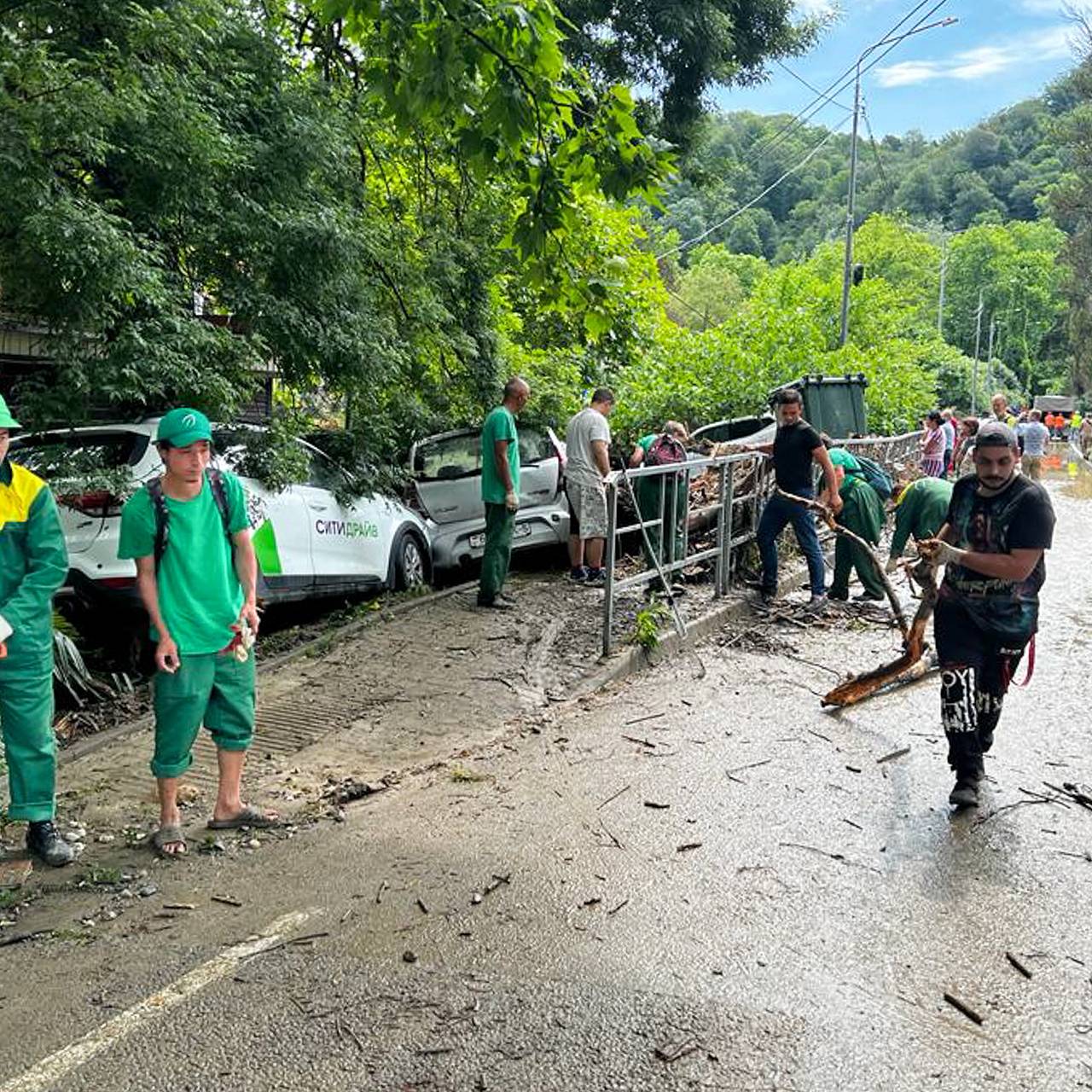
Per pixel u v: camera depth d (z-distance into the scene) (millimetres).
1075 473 31422
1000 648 4980
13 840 4477
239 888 4055
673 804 4887
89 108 6211
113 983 3383
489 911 3840
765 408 18750
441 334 10891
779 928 3727
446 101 5266
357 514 8945
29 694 4211
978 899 3971
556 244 6418
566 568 10945
